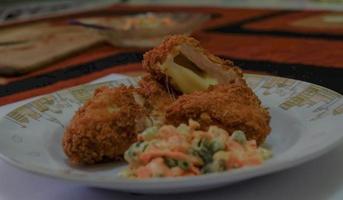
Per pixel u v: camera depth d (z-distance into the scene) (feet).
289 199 1.30
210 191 1.34
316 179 1.38
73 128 1.53
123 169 1.47
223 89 1.61
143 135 1.42
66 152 1.54
